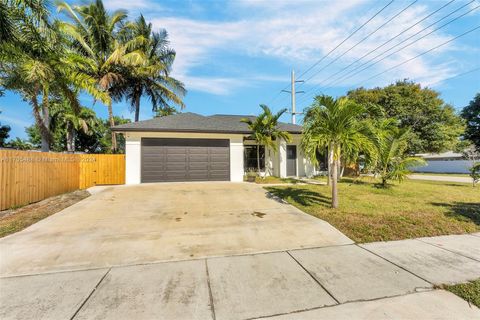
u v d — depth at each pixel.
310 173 14.52
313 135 5.79
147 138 10.94
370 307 2.29
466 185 11.45
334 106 5.66
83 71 13.95
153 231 4.62
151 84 18.16
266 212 6.07
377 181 12.30
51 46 8.87
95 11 15.09
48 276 2.89
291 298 2.44
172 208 6.46
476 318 2.13
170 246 3.88
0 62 8.27
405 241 4.10
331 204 6.80
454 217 5.42
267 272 3.00
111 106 16.11
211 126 11.87
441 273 2.96
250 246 3.90
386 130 9.40
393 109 21.52
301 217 5.60
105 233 4.48
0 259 3.34
